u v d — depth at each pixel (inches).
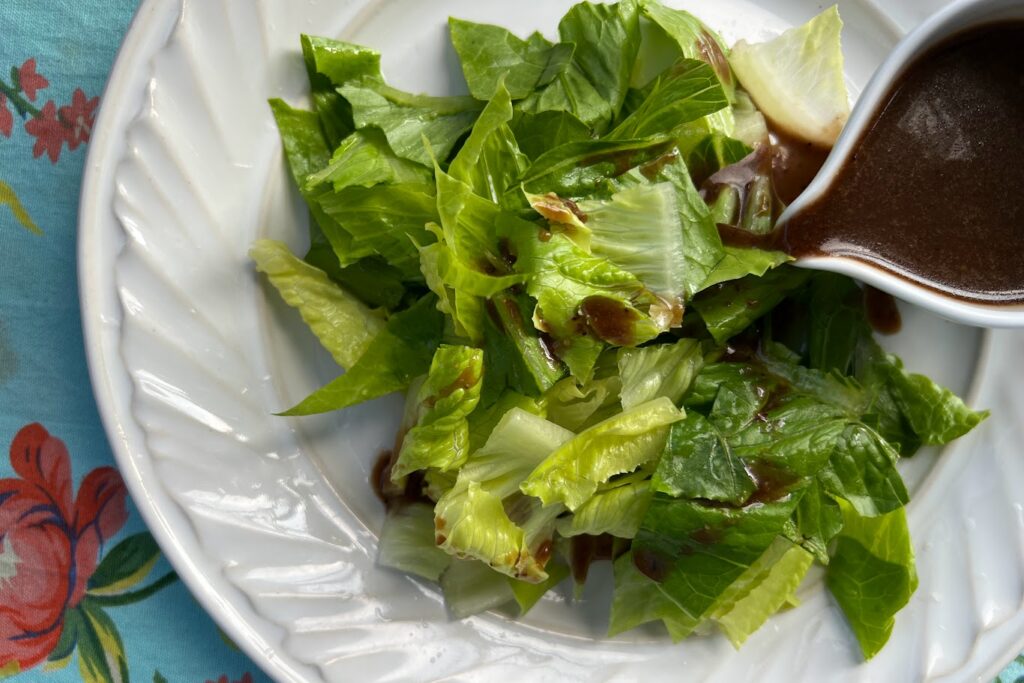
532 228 13.8
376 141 14.6
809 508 14.7
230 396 14.6
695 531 14.2
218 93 14.3
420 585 15.1
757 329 15.2
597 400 14.5
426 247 13.8
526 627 15.3
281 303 14.8
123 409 14.2
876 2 15.8
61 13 14.8
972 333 15.9
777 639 15.6
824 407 14.7
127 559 15.1
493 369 14.1
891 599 15.3
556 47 14.8
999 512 15.8
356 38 14.8
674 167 14.4
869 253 14.3
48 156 14.9
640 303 13.9
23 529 15.0
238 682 15.2
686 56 14.9
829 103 15.4
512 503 14.4
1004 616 15.6
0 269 14.8
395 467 14.1
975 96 14.4
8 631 15.0
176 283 14.3
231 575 14.4
